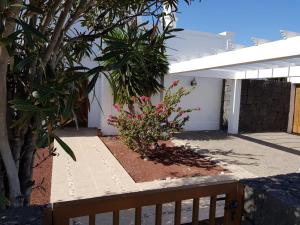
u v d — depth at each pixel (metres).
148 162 6.70
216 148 8.46
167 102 7.43
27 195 2.21
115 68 1.61
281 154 8.04
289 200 1.73
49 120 1.56
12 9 1.46
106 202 1.72
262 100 11.91
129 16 2.44
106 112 9.69
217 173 6.01
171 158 7.10
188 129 11.38
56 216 1.58
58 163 6.32
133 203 1.81
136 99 7.46
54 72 1.89
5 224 1.43
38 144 1.71
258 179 2.11
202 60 8.30
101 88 9.66
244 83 11.56
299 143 9.66
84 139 8.95
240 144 9.16
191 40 11.32
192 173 5.97
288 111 12.35
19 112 1.93
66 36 2.51
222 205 4.14
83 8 2.17
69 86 1.61
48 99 1.50
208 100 11.59
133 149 7.57
